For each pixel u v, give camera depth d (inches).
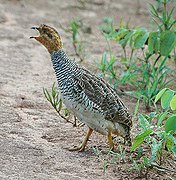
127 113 424.2
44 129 462.3
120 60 619.5
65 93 413.7
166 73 553.3
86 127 470.6
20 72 590.2
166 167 407.8
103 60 582.6
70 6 837.8
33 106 507.2
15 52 650.2
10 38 695.1
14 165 398.6
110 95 417.1
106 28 705.0
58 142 441.7
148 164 393.4
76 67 418.0
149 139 411.5
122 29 557.3
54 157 414.0
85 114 413.7
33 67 608.1
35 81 567.8
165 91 392.8
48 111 498.9
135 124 479.5
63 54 418.9
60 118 485.7
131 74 538.3
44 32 425.4
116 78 563.5
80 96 408.2
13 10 802.2
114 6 850.1
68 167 399.9
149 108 511.2
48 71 600.1
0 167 394.6
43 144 434.3
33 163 403.2
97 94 411.5
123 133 427.8
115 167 403.9
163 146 411.8
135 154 425.1
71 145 436.8
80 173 392.5
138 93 504.7
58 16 794.2
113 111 415.5
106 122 417.1
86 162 410.0
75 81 410.3
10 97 522.0
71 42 690.8
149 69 562.3
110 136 425.7
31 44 682.2
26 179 379.6
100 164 408.2
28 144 430.9
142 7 848.9
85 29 735.1
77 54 641.0
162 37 510.3
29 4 833.5
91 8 837.2
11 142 431.8
